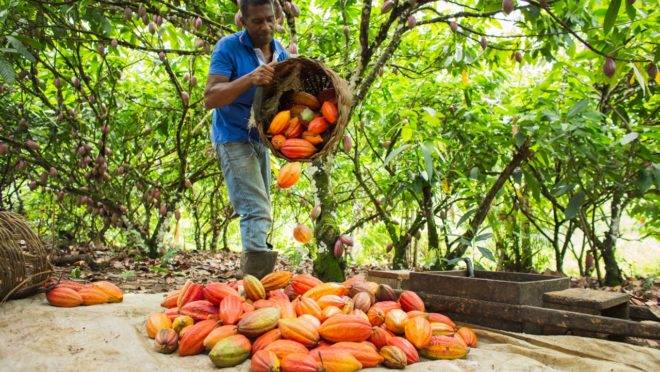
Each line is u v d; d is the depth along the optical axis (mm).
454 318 2814
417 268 6188
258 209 3211
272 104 2865
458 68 4641
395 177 5027
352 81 3752
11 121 5254
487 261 6969
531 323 2541
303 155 2736
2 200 6000
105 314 2729
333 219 3639
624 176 4379
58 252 5449
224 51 3047
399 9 3570
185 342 2258
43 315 2623
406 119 4164
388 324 2453
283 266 6215
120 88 5934
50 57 5477
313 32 5082
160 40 4312
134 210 6270
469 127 4816
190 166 6613
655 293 4758
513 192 5551
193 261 6070
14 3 3729
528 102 4598
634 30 3834
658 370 2098
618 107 4762
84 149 5117
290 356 2047
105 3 4004
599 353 2238
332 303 2588
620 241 8703
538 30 4066
